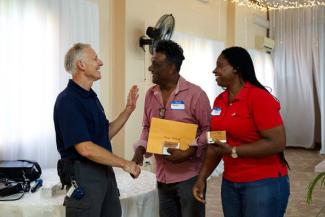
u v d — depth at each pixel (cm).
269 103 174
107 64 459
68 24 381
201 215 221
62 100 185
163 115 223
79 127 181
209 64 652
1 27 322
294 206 450
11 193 235
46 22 359
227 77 186
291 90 895
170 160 213
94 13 417
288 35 891
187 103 218
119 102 473
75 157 187
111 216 202
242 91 182
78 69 190
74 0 389
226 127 184
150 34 476
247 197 182
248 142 181
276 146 173
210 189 531
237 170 185
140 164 227
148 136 221
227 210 193
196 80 618
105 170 195
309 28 866
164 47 214
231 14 750
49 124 363
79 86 189
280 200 181
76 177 185
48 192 230
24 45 340
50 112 364
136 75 490
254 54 823
